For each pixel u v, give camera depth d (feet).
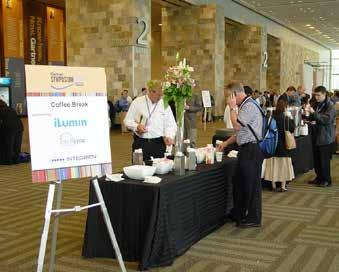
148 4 46.80
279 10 70.59
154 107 14.66
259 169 13.84
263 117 13.91
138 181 10.96
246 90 15.49
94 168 8.93
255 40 71.97
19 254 11.58
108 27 45.85
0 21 50.01
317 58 117.60
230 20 65.51
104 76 9.38
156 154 14.70
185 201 11.60
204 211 12.77
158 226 10.45
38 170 8.18
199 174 12.30
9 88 41.98
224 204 14.17
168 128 14.70
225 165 14.10
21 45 52.80
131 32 44.83
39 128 8.30
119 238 10.99
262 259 11.34
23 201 17.28
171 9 59.47
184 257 11.40
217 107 59.36
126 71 45.37
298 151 22.15
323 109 20.07
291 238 13.02
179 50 59.57
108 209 11.00
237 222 14.10
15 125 26.32
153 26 77.61
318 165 20.58
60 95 8.66
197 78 58.90
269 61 86.17
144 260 10.39
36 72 8.41
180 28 59.26
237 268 10.73
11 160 26.45
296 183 21.22
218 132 19.11
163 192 10.48
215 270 10.59
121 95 45.47
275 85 86.02
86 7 46.70
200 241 12.63
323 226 14.23
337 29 91.81
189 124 28.27
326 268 10.75
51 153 8.38
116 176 11.21
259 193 13.96
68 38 47.91
